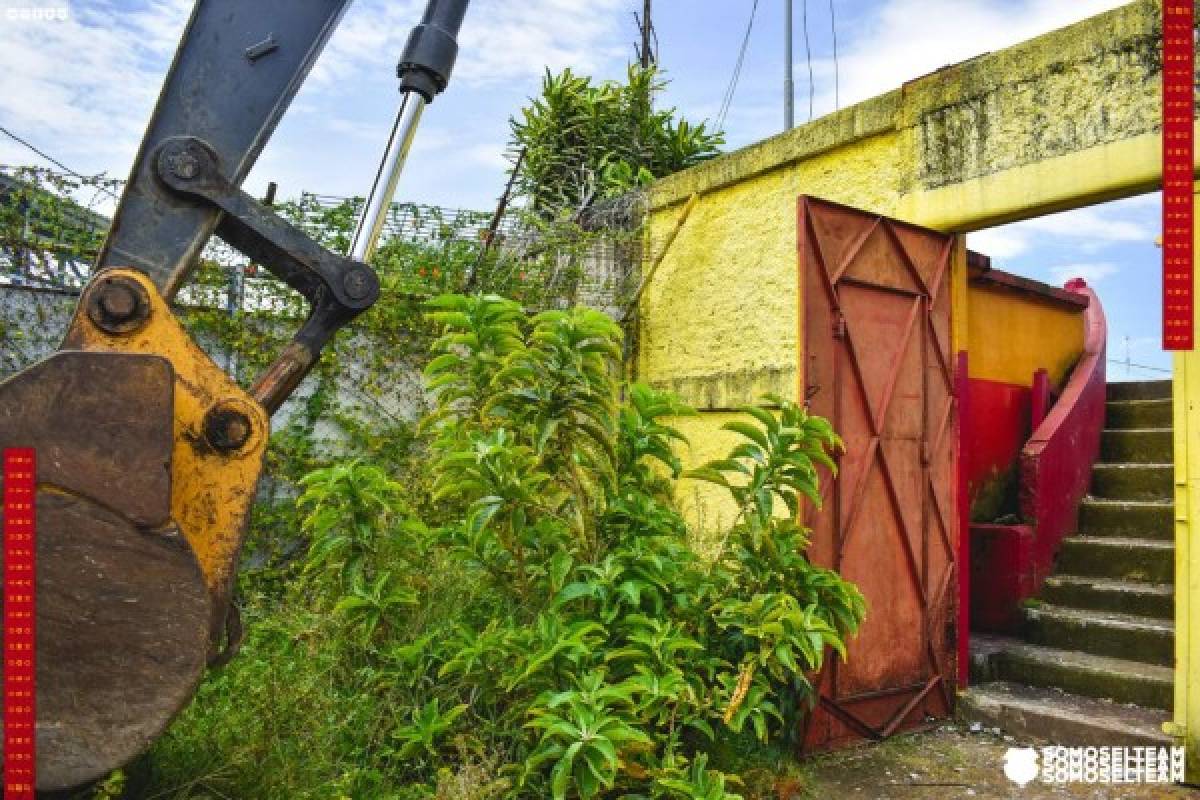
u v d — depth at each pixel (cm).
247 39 197
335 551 362
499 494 313
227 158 196
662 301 637
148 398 170
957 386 474
